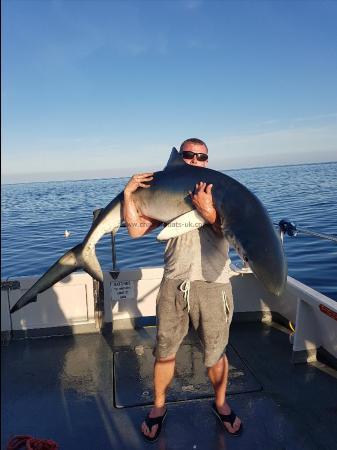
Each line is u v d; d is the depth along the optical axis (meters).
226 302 2.75
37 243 14.20
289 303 4.46
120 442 2.85
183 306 2.75
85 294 4.59
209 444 2.80
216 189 2.59
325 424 2.97
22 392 3.48
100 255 11.41
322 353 3.84
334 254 9.79
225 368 2.89
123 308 4.69
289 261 9.37
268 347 4.18
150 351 4.18
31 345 4.38
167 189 2.81
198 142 3.05
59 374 3.77
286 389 3.42
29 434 2.95
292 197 23.98
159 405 2.93
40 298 4.52
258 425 2.98
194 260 2.69
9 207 30.50
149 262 10.37
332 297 6.92
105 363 3.96
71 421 3.09
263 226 2.28
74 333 4.61
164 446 2.79
